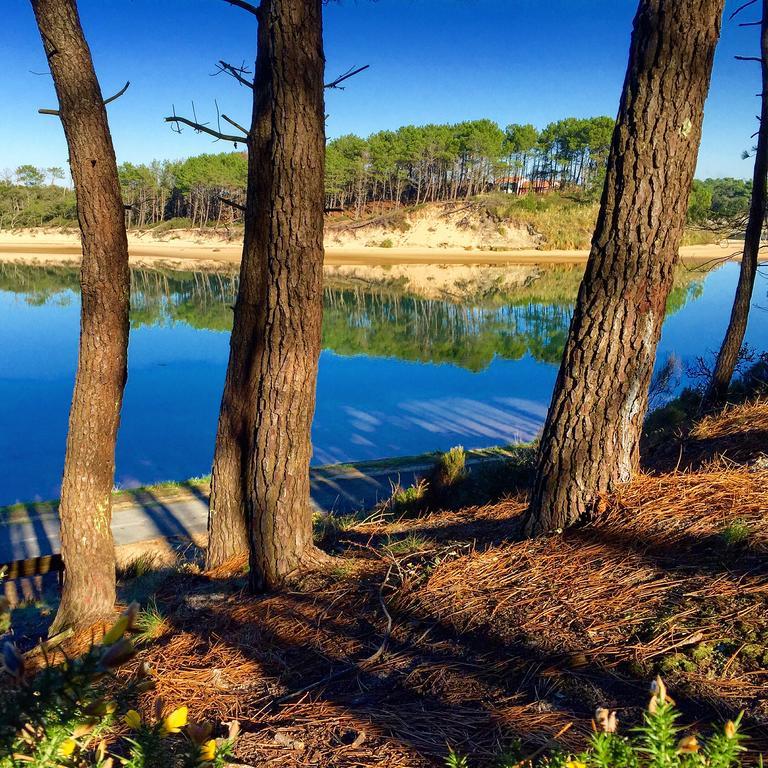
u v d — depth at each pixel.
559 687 2.49
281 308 4.38
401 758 2.27
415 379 23.84
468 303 46.59
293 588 4.36
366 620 3.47
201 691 3.09
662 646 2.55
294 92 4.14
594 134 93.62
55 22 4.77
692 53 3.19
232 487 6.39
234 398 6.28
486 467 8.46
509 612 3.08
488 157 91.62
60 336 33.03
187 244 101.25
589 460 3.70
